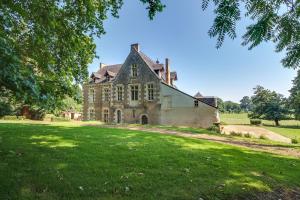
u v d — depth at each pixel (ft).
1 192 14.49
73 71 28.96
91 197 14.73
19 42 22.30
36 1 22.21
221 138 54.13
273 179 21.29
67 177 17.46
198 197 15.83
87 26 30.27
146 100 102.37
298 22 9.21
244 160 27.45
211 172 21.12
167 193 15.99
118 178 18.02
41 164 20.04
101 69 132.87
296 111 141.90
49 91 15.90
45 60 21.88
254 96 171.12
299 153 40.57
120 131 49.75
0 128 43.50
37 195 14.55
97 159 22.68
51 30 24.20
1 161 20.17
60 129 47.24
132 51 108.88
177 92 96.53
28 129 43.47
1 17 16.83
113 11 29.32
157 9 13.61
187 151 29.63
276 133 94.79
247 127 116.67
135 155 25.30
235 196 16.65
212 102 115.34
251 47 9.20
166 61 117.70
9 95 13.43
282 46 9.84
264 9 9.25
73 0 28.17
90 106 118.52
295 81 141.90
